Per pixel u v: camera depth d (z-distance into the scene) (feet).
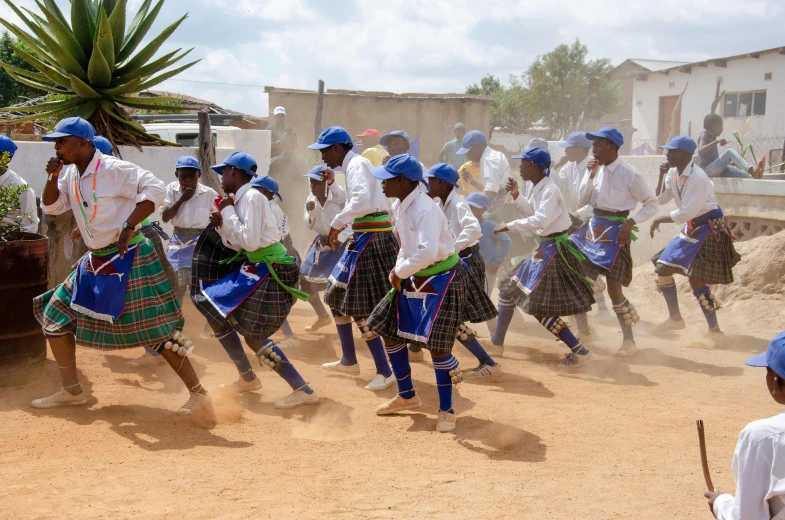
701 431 9.16
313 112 69.46
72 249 27.14
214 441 15.69
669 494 13.15
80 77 28.04
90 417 16.89
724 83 93.30
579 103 137.39
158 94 59.98
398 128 70.85
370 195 19.17
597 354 24.34
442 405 16.79
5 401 17.85
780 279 29.84
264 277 17.75
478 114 70.79
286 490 13.04
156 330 16.66
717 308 25.76
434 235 15.76
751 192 32.63
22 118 28.02
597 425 17.06
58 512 11.83
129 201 16.51
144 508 12.07
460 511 12.30
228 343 18.92
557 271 21.71
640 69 138.41
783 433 7.64
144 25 29.01
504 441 15.88
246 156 17.58
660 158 36.14
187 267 23.11
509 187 22.43
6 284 18.37
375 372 21.75
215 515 11.87
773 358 7.76
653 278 34.14
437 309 16.26
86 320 16.74
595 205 24.02
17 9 26.94
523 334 27.40
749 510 7.79
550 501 12.78
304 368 21.97
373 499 12.72
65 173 16.97
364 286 19.42
